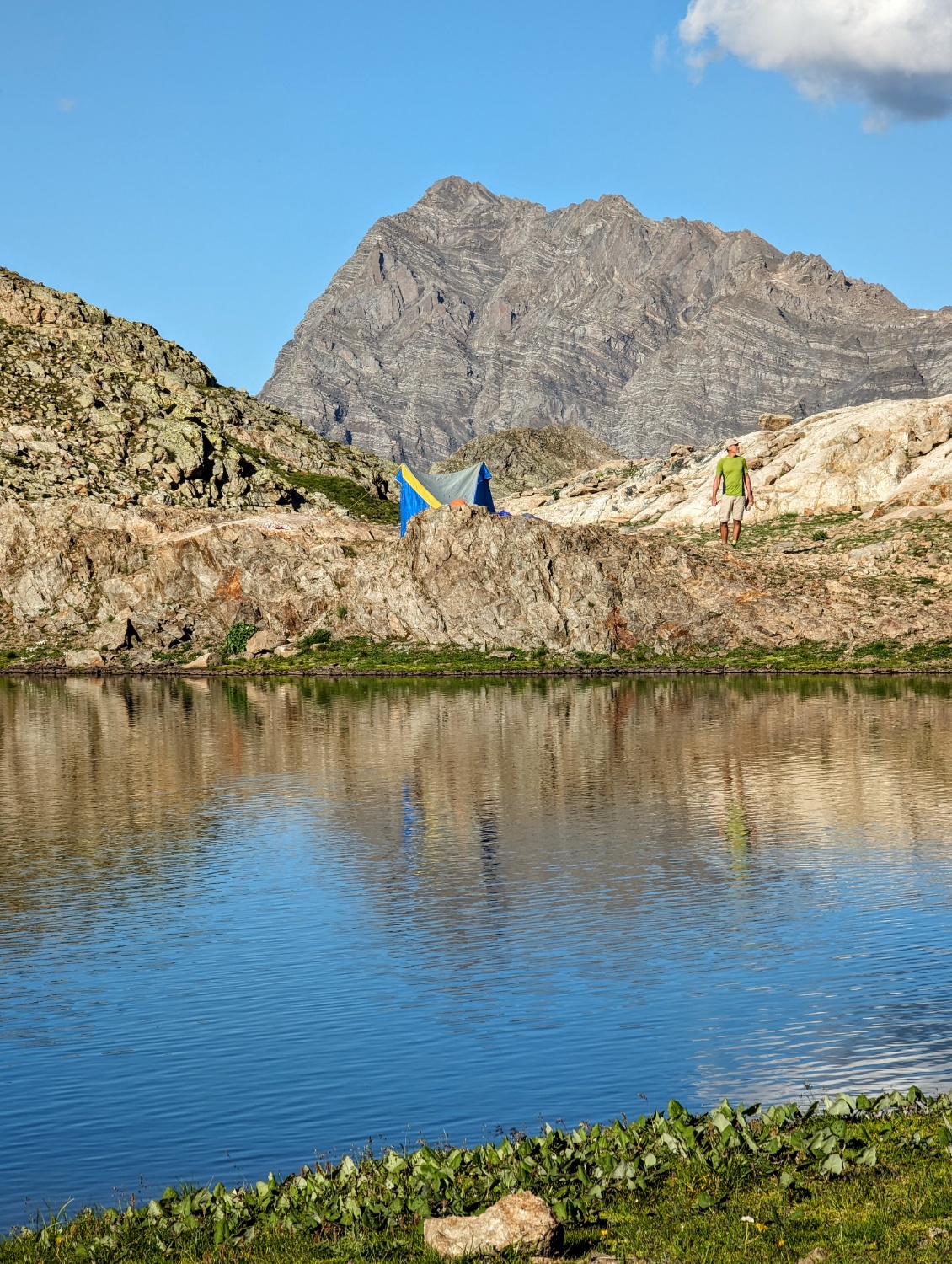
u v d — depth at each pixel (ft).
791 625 402.31
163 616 430.61
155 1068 80.84
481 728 255.09
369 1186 55.16
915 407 540.93
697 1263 45.85
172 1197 56.13
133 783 193.88
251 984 97.55
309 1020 88.99
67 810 171.94
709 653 399.03
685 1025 86.12
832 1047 81.05
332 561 439.63
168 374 621.31
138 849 146.72
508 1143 57.52
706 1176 53.67
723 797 173.37
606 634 405.18
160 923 115.75
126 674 406.21
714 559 438.40
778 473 539.29
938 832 148.15
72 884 130.62
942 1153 54.34
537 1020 88.02
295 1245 49.49
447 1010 90.63
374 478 634.02
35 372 571.69
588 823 157.58
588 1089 75.36
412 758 215.10
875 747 218.38
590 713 279.69
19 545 449.89
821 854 137.80
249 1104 74.69
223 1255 49.39
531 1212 48.11
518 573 416.67
